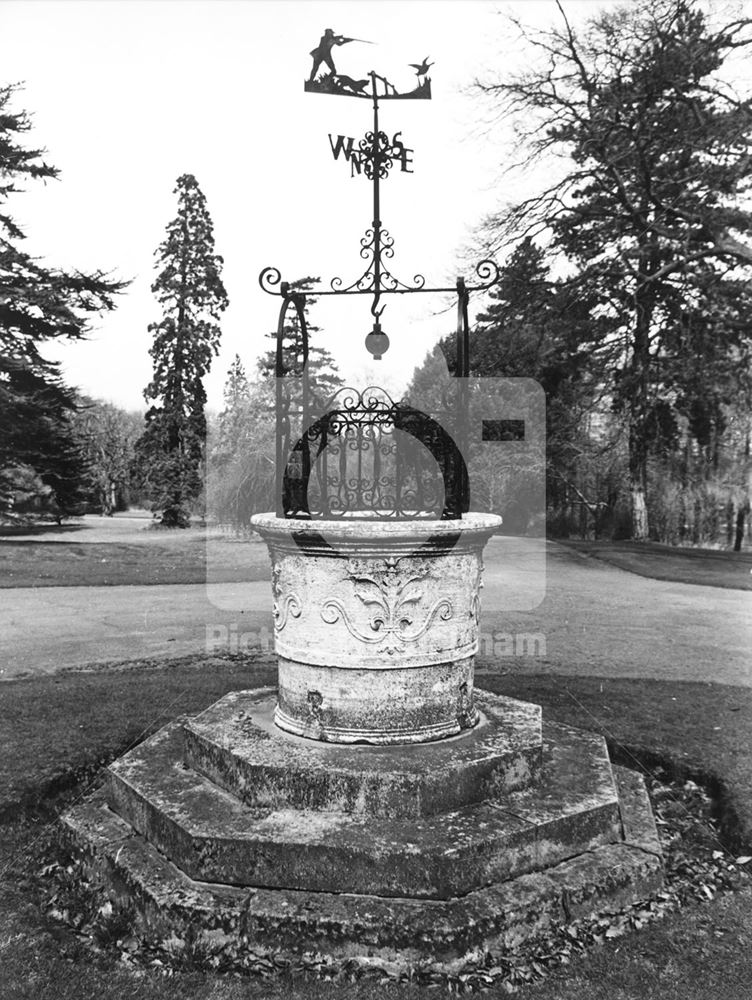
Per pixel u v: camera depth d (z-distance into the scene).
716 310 17.05
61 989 2.96
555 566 16.98
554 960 3.17
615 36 14.74
